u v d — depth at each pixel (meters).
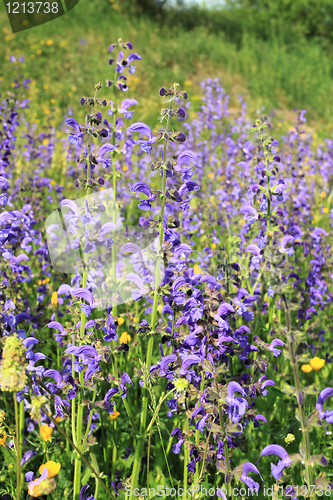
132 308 4.36
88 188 2.75
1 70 14.50
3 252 3.11
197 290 2.62
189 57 20.36
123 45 3.56
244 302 2.96
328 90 19.72
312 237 5.03
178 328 2.97
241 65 20.73
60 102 13.46
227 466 2.37
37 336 4.19
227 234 5.58
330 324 4.74
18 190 5.20
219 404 2.29
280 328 2.12
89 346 2.51
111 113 3.57
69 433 3.15
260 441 3.56
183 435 2.82
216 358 2.76
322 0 32.53
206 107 8.11
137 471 2.72
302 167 7.32
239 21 31.64
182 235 4.65
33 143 6.84
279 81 19.80
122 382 2.69
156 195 2.64
